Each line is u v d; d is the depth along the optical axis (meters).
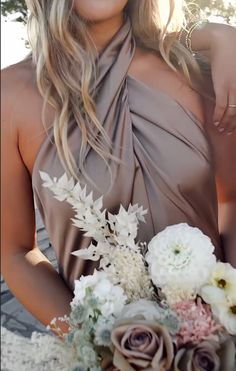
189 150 0.98
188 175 0.97
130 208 0.89
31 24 1.00
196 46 1.07
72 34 0.96
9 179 0.96
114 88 0.96
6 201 0.97
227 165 1.04
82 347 0.73
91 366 0.73
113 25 0.99
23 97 0.95
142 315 0.72
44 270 1.00
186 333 0.71
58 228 0.96
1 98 0.94
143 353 0.67
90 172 0.92
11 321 2.30
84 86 0.94
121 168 0.93
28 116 0.95
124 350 0.68
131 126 0.97
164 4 1.05
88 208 0.83
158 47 1.04
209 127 1.03
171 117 0.98
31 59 1.00
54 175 0.93
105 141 0.94
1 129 0.94
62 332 0.88
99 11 0.94
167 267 0.77
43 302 0.97
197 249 0.78
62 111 0.93
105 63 0.98
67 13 0.94
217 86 1.01
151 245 0.80
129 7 1.04
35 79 0.96
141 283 0.80
